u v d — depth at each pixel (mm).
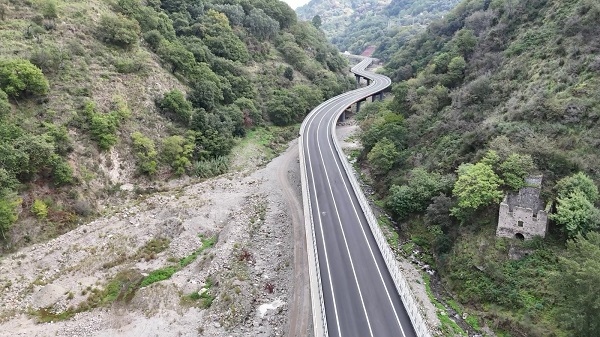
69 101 57875
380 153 62312
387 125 68188
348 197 55875
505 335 34312
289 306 38938
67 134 53875
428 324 35844
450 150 53469
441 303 39375
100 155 57312
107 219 52062
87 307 38219
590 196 36125
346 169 64188
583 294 27391
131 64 69062
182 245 48188
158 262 45344
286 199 61344
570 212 35094
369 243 44594
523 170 40062
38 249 44969
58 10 68625
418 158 58625
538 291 34969
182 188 62938
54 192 50406
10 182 45562
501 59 64125
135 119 65000
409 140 64875
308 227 45969
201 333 35562
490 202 41844
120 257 45281
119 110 62219
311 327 36188
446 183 48562
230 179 67500
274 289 41312
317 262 39312
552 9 62062
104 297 39625
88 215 51969
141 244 47719
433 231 46688
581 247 29375
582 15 54406
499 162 42688
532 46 59656
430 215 47750
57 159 50656
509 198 40062
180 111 70562
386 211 56250
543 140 42719
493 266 38188
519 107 49812
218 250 46344
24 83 53344
